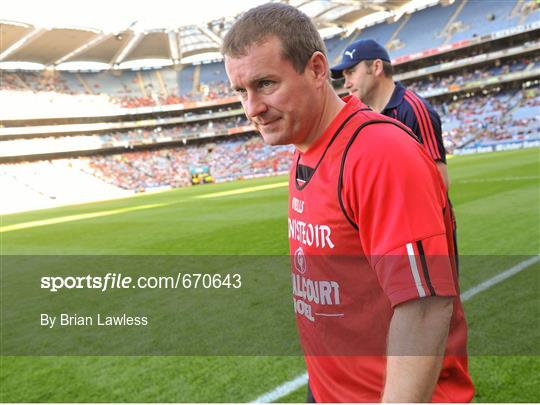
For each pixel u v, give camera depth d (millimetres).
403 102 2852
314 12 44688
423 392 1038
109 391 3090
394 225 1076
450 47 44375
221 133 57938
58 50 49250
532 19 41750
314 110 1270
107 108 55500
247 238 8820
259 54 1197
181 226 11852
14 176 45000
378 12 50469
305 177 1390
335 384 1479
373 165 1114
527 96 41125
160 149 59406
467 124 42156
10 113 49094
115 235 11469
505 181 13141
